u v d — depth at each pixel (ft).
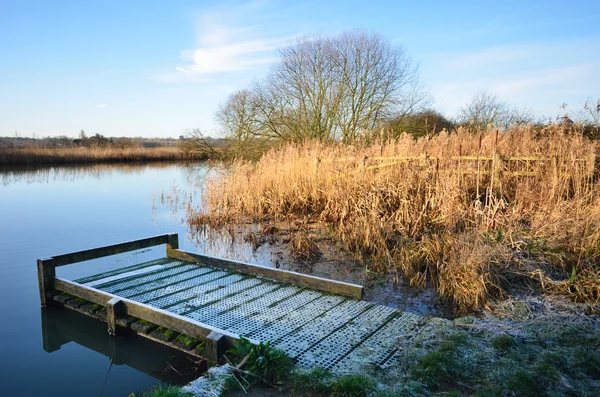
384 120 68.64
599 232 20.08
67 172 100.42
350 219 30.76
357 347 13.94
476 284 18.07
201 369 14.98
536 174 29.84
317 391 11.48
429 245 23.06
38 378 15.28
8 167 111.55
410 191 31.76
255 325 15.81
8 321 19.93
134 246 25.05
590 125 32.94
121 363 16.51
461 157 30.78
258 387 11.95
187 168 114.73
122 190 65.98
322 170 40.73
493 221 24.04
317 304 17.97
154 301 18.61
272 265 25.75
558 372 11.47
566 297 17.38
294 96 67.87
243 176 45.24
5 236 36.22
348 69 66.44
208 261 24.47
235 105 76.28
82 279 22.35
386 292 20.52
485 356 12.85
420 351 13.37
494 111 79.25
